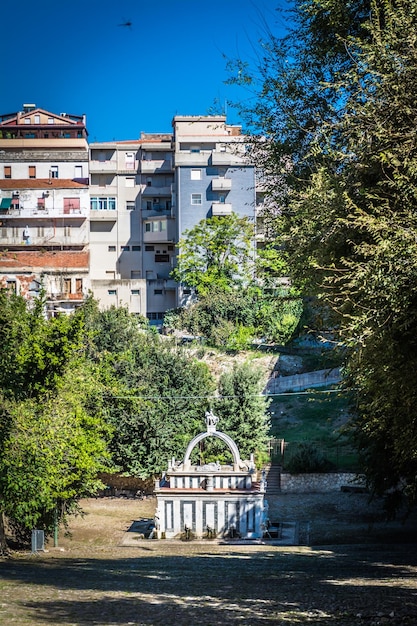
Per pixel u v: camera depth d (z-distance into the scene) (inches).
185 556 1229.7
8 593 630.5
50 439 1182.9
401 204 582.2
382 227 553.3
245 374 2188.7
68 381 1320.1
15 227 3855.8
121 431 2050.9
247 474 1676.9
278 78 964.6
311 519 1820.9
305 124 961.5
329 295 652.1
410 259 535.8
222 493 1642.5
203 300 3282.5
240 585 726.5
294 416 2524.6
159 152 3991.1
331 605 565.6
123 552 1342.3
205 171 3759.8
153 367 2144.4
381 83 605.9
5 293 1375.5
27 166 3991.1
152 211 3964.1
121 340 2281.0
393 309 538.0
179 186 3757.4
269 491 2112.5
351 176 647.1
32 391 1233.4
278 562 1053.2
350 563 989.8
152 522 1807.3
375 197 587.5
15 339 1261.1
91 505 2033.7
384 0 647.8
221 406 2151.8
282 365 2849.4
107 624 488.7
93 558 1181.1
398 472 1135.0
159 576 836.0
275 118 987.9
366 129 616.1
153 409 2080.5
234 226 3442.4
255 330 3105.3
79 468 1298.0
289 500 2032.5
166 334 3302.2
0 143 4077.3
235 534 1628.9
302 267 748.6
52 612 538.0
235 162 3735.2
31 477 1123.9
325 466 2128.4
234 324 3159.5
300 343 3031.5
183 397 2114.9
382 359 596.4
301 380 2701.8
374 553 1189.7
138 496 2155.5
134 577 818.8
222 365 2888.8
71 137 4190.5
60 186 3853.3
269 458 2252.7
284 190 1018.7
